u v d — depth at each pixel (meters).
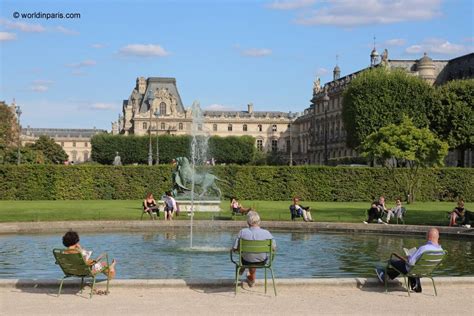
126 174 66.81
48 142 186.88
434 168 68.38
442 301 16.17
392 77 99.06
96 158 178.38
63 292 17.02
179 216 43.94
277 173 67.94
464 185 68.44
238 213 44.38
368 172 67.69
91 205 55.59
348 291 17.34
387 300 16.22
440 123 94.38
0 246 28.77
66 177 65.56
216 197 53.34
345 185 67.62
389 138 64.69
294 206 40.69
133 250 28.09
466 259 25.88
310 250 28.50
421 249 16.88
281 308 15.07
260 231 17.28
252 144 185.38
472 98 92.88
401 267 17.31
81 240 31.97
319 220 40.78
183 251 27.77
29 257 25.30
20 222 35.97
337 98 163.00
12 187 64.62
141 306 15.23
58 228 36.09
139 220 38.34
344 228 37.06
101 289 17.23
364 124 99.19
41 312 14.57
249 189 67.88
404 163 78.50
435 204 63.44
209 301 15.84
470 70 129.12
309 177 67.88
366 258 25.91
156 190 67.06
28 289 17.38
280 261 25.02
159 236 34.22
